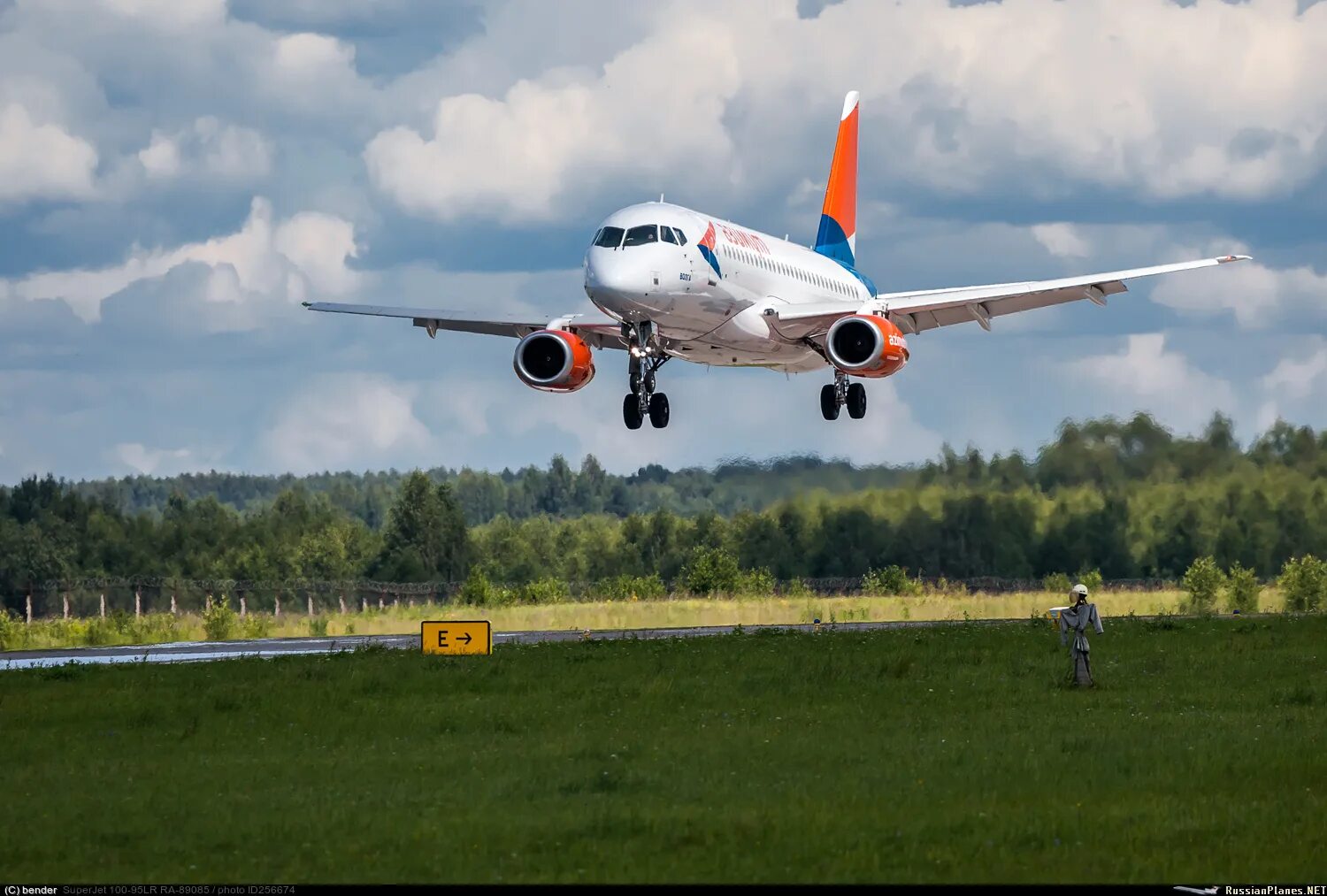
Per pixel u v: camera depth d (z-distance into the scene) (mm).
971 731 80438
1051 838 56031
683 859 53969
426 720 88188
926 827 57375
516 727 85375
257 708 94562
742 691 98938
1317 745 74125
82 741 84250
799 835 56500
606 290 129875
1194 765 68688
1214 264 151000
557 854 54719
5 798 67750
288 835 58250
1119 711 87750
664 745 77188
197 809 63719
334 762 74625
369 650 132250
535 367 144000
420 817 60938
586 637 149625
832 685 101438
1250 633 135875
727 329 144125
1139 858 53594
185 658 141750
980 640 130375
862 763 70875
